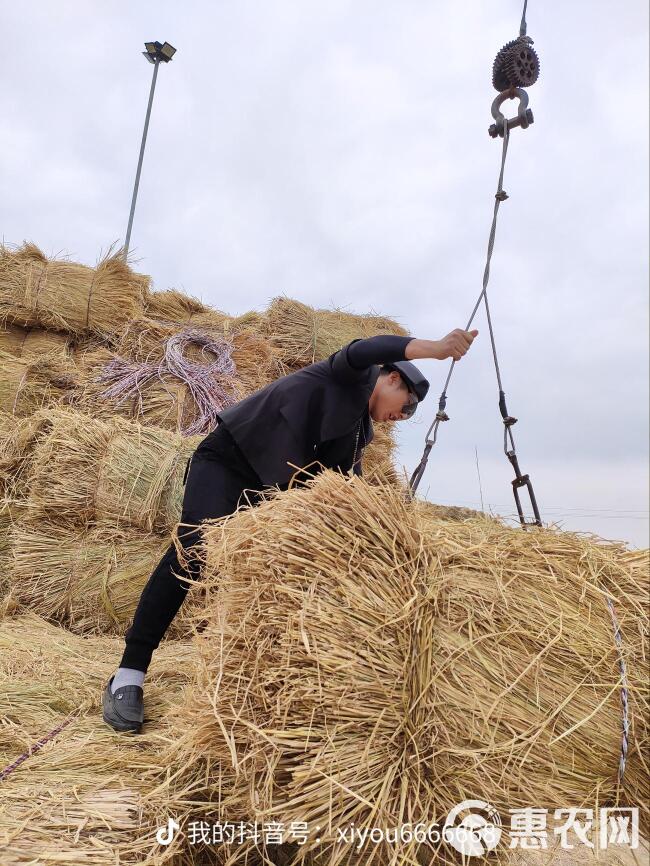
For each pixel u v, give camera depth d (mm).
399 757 1494
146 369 5012
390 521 1629
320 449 2535
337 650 1486
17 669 2840
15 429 4375
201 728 1573
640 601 1667
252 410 2477
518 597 1635
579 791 1538
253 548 1644
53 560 3738
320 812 1444
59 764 1994
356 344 2406
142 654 2400
